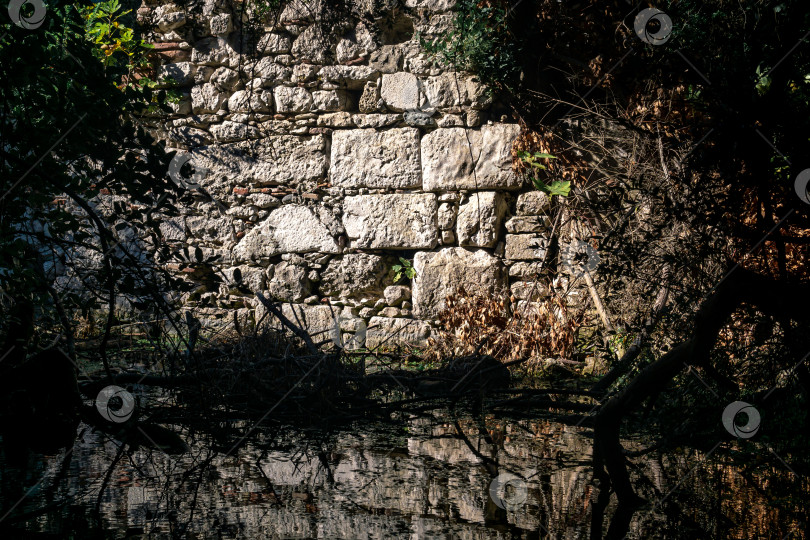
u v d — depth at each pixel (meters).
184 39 8.18
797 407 3.76
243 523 2.24
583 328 6.63
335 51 7.88
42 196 3.62
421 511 2.39
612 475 2.90
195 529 2.18
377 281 7.79
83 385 4.35
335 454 3.29
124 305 6.97
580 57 6.74
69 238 6.09
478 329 6.67
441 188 7.56
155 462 3.06
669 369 3.35
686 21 4.75
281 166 8.02
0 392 3.79
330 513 2.36
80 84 3.36
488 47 6.84
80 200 3.32
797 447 3.39
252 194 8.08
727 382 3.27
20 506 2.39
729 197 3.44
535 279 7.20
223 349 5.04
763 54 3.31
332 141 7.89
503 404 4.70
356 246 7.81
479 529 2.21
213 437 3.63
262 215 8.05
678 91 5.55
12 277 3.58
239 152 8.11
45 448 3.27
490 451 3.36
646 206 4.84
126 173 3.41
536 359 6.26
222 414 4.14
